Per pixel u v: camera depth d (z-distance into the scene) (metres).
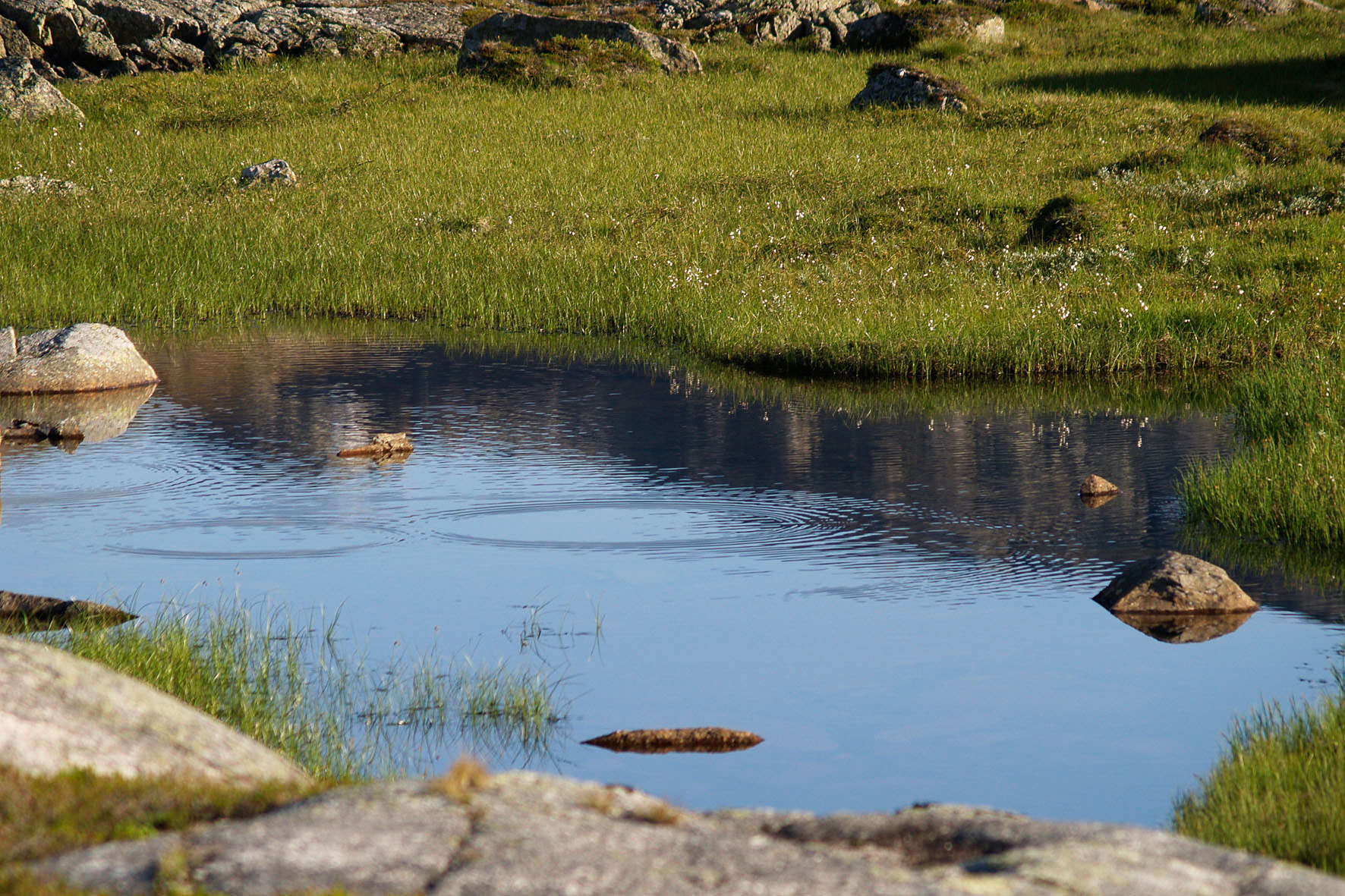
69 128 121.69
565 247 88.38
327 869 11.55
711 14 165.25
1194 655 28.92
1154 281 74.19
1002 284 75.56
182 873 11.61
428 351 70.06
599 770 23.64
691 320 72.69
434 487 43.62
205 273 84.12
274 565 35.56
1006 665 28.53
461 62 140.88
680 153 110.06
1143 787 22.61
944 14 153.25
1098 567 35.44
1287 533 37.53
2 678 16.16
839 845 13.25
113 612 31.05
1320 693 26.33
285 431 51.81
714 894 11.17
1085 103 114.06
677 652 29.41
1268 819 19.22
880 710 26.20
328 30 150.88
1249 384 54.19
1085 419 53.66
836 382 62.31
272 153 114.25
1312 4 171.12
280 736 24.39
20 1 138.50
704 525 39.41
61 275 82.50
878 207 92.19
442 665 28.64
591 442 50.19
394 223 95.62
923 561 35.97
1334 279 71.25
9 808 13.45
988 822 13.45
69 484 43.81
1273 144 97.56
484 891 11.12
